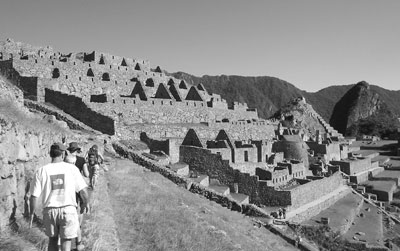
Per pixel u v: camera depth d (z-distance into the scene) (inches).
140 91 2464.3
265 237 1221.7
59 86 2073.1
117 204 778.2
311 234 1839.3
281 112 6156.5
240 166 2162.9
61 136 815.1
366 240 1955.0
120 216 694.5
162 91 2632.9
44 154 643.5
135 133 1991.9
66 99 1895.9
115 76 2623.0
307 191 2281.0
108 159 1364.4
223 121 2883.9
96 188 748.0
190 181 1555.1
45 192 354.6
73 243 445.1
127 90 2524.6
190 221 791.7
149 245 586.6
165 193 1033.5
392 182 3523.6
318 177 2652.6
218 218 1034.1
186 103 2610.7
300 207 2156.7
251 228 1245.1
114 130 1820.9
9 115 542.6
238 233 977.5
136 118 2176.4
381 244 1923.0
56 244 354.0
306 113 6102.4
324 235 1849.2
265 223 1504.7
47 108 1743.4
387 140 6171.3
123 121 2079.2
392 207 2962.6
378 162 4259.4
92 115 1860.2
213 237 757.3
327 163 3467.0
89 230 505.0
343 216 2271.2
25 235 421.7
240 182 2038.6
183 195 1200.8
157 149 1977.1
